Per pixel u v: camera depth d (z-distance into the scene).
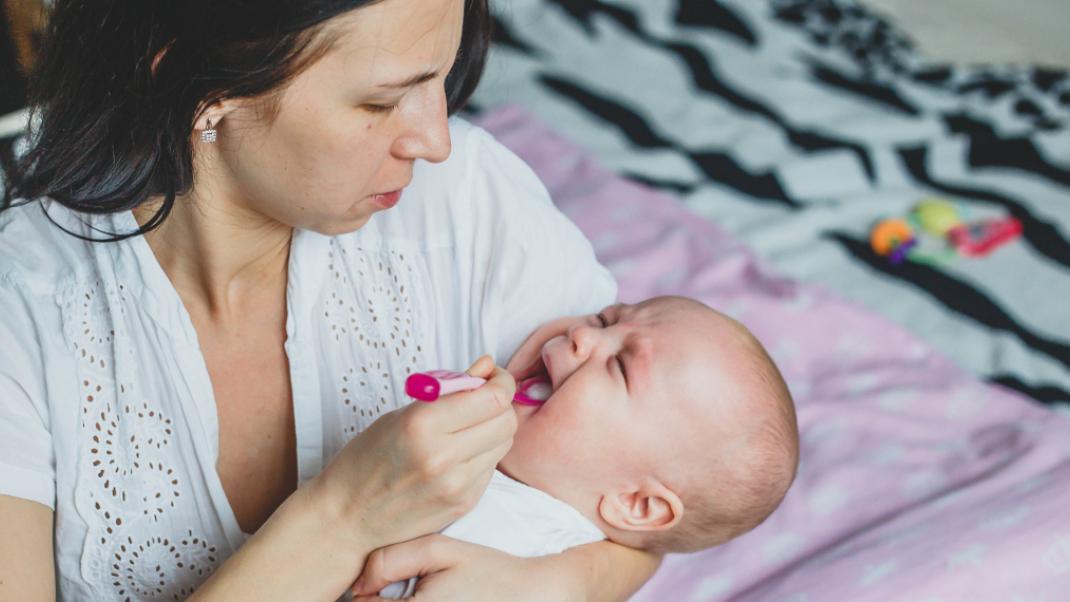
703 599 1.53
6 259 1.01
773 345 1.98
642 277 2.09
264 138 0.86
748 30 2.87
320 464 1.09
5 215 1.04
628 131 2.52
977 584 1.51
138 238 0.99
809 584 1.50
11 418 0.98
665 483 1.19
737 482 1.20
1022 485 1.65
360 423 1.12
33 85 0.94
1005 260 2.19
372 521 0.93
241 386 1.07
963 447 1.78
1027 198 2.33
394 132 0.87
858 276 2.16
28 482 0.98
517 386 1.25
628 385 1.19
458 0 0.83
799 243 2.24
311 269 1.05
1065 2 3.10
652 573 1.22
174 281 1.04
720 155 2.44
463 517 1.08
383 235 1.11
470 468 0.91
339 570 0.95
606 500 1.20
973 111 2.60
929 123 2.55
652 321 1.25
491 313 1.14
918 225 2.25
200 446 1.02
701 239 2.18
